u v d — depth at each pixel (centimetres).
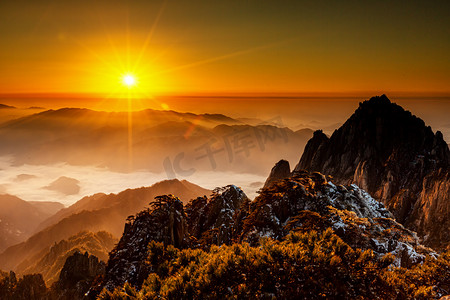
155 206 4394
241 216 4784
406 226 10225
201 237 5312
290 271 1309
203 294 1275
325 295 1261
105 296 1358
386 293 1361
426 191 10531
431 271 1816
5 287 12706
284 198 3891
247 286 1272
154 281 1384
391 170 11944
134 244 3941
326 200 3859
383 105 14688
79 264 12531
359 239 3041
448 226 9212
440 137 12488
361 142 13800
